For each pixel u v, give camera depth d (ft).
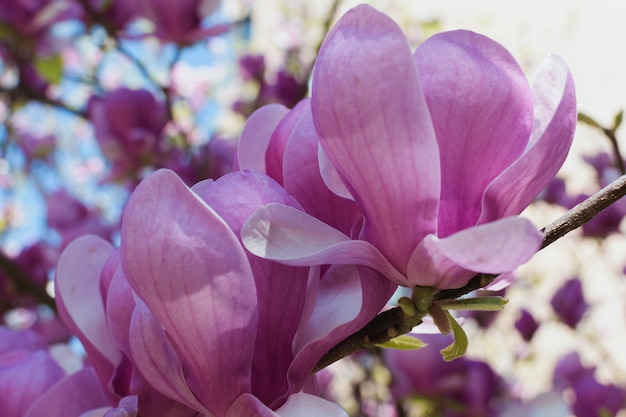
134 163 4.72
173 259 1.21
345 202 1.36
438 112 1.24
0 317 4.49
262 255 1.25
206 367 1.27
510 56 1.26
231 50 6.40
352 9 1.21
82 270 1.54
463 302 1.33
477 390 3.37
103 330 1.51
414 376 3.40
